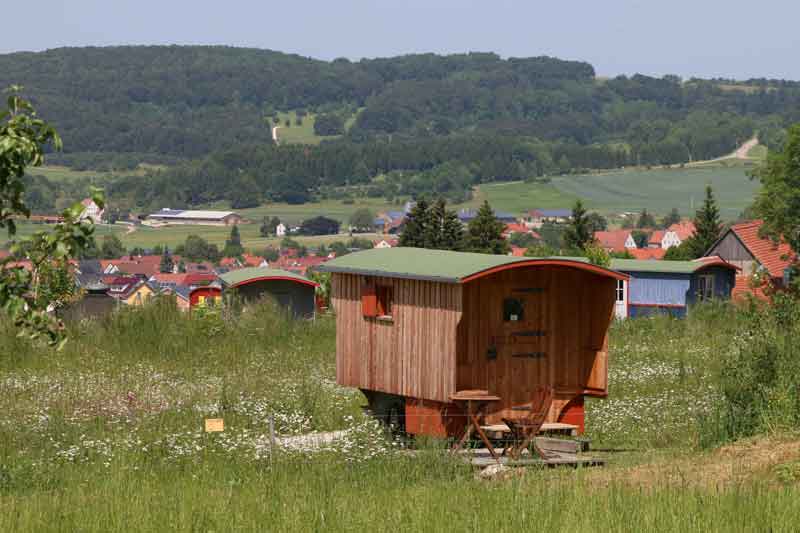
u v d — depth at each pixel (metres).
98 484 19.31
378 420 25.20
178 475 20.44
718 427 22.47
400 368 24.81
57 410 26.41
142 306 43.59
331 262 26.58
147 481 19.42
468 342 24.22
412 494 17.52
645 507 15.05
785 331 24.59
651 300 70.56
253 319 43.91
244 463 21.34
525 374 25.00
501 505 15.76
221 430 22.36
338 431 25.33
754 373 23.16
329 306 64.69
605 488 16.97
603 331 25.19
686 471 19.20
